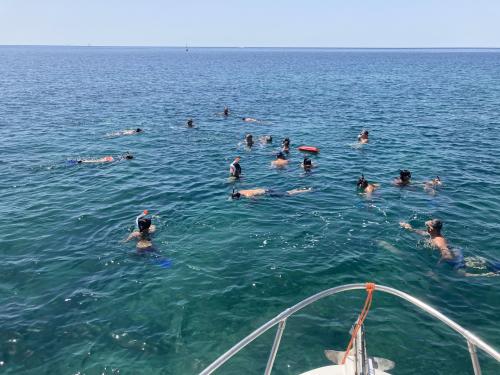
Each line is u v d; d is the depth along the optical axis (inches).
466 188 603.8
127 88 2017.7
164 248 424.2
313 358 274.7
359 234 456.8
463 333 173.9
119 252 415.8
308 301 192.4
